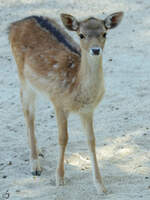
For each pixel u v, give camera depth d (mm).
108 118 20688
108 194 14992
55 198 14844
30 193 15211
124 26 31406
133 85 23875
